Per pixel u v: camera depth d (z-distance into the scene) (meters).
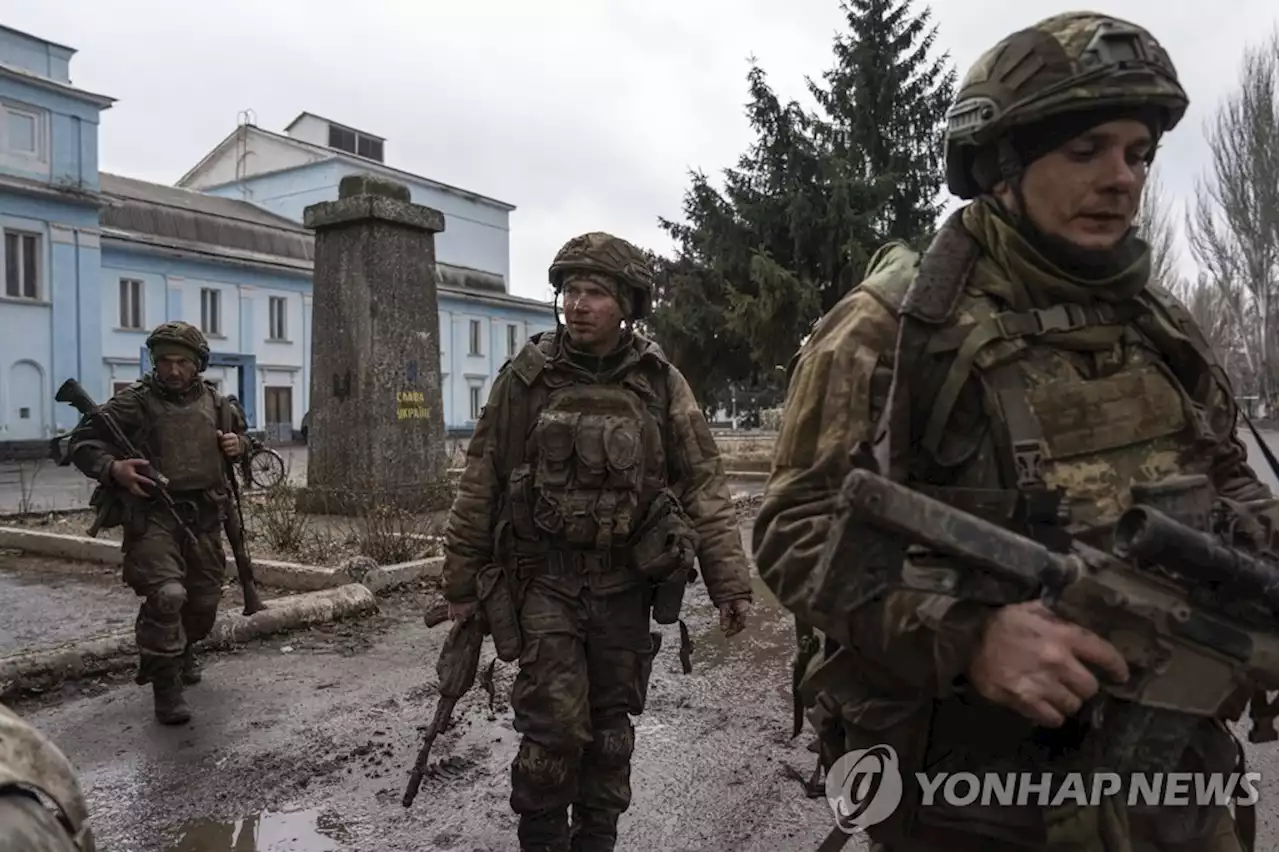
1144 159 1.52
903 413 1.47
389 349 10.03
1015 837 1.54
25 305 27.00
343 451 10.00
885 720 1.57
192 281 33.00
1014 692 1.28
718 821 3.36
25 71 26.38
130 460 4.27
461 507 2.90
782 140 19.91
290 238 38.47
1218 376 1.62
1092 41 1.43
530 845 2.80
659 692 4.80
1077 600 1.31
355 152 51.06
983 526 1.28
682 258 21.92
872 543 1.30
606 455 2.72
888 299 1.59
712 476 3.02
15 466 23.92
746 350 21.91
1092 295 1.53
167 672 4.29
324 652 5.47
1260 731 1.64
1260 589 1.35
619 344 3.01
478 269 51.56
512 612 2.78
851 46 21.22
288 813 3.42
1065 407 1.47
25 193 26.69
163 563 4.30
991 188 1.59
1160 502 1.41
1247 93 34.16
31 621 6.33
